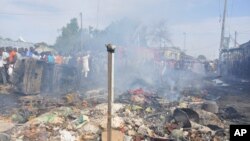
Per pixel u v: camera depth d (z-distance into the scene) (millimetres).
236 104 15367
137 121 9703
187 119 9695
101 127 8891
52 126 9250
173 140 8469
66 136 8383
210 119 11172
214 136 8984
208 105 12469
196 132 9164
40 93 15805
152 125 9703
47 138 8398
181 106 12953
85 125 9227
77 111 11188
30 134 8578
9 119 10469
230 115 12211
